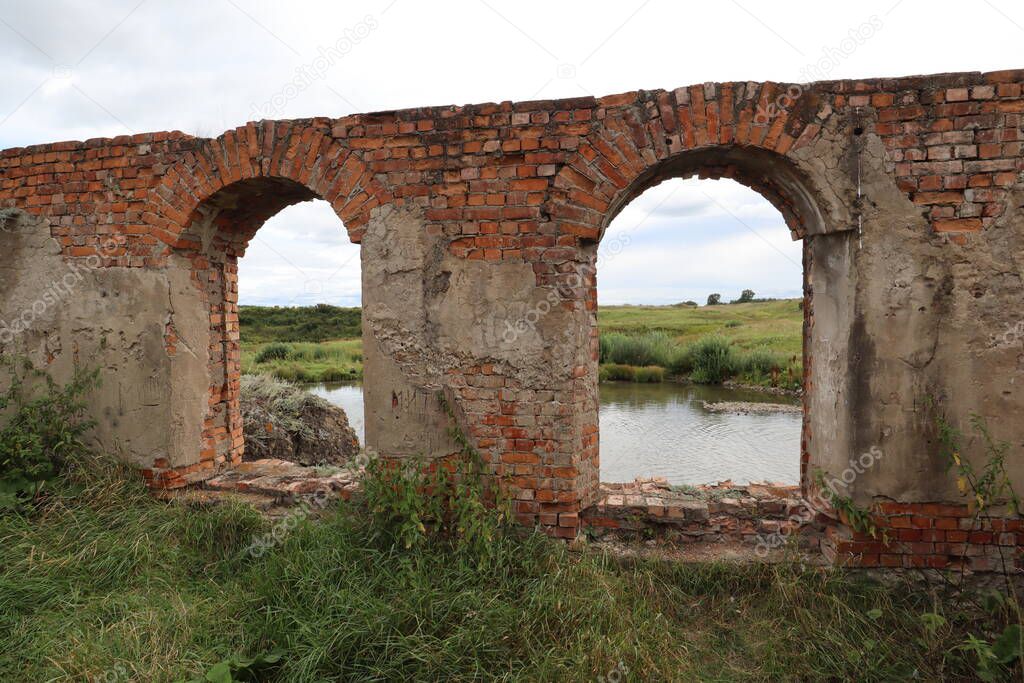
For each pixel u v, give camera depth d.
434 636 2.89
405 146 3.94
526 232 3.79
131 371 4.60
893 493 3.57
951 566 3.57
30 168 4.72
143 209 4.50
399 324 4.01
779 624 3.32
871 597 3.46
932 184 3.46
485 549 3.43
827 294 3.83
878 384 3.56
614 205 3.84
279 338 32.88
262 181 4.35
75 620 3.17
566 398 3.77
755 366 16.08
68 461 4.55
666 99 3.62
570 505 3.81
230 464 5.21
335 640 2.85
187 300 4.68
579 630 2.98
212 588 3.64
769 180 4.00
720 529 4.03
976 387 3.48
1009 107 3.38
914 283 3.50
